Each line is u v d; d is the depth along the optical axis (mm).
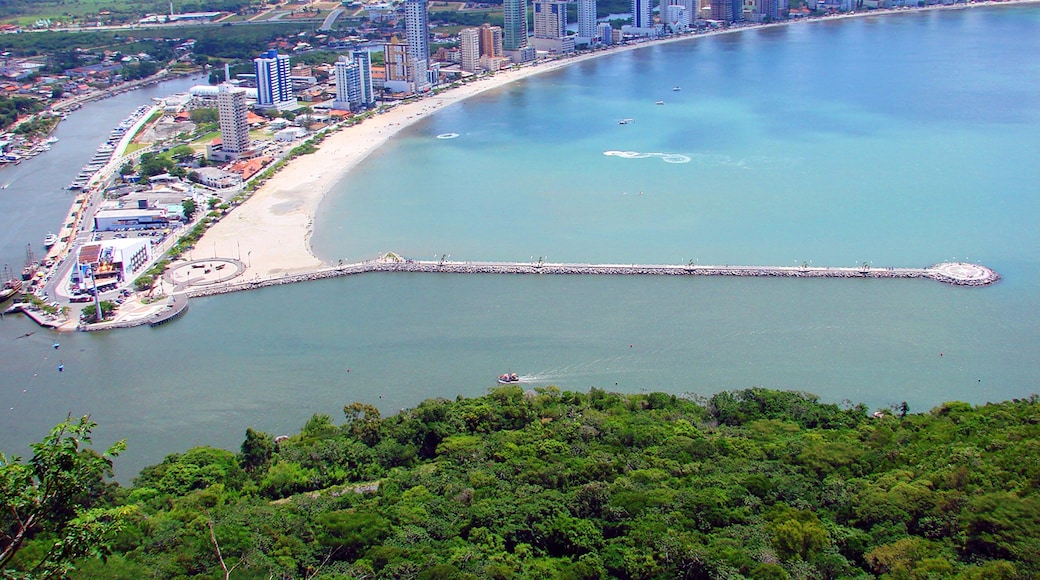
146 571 172500
